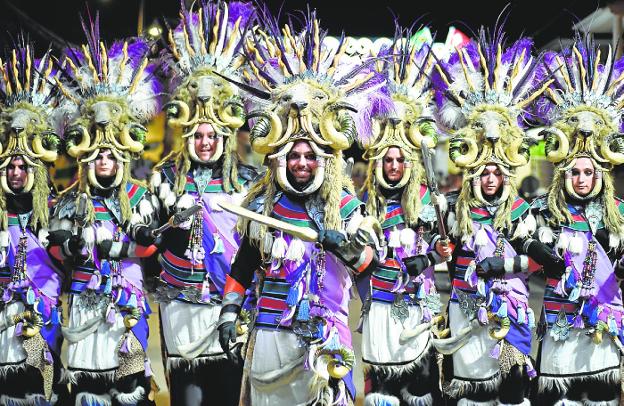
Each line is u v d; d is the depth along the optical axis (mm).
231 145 6230
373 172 6090
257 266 4797
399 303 5926
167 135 9617
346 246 4473
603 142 5738
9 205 6094
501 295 5715
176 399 6035
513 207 5816
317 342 4441
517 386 5734
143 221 5945
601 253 5738
